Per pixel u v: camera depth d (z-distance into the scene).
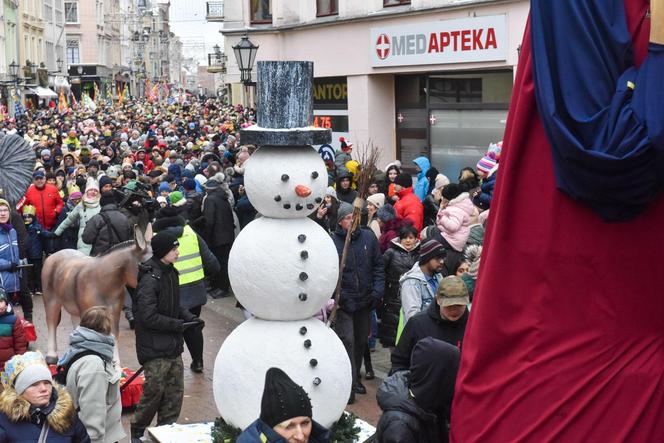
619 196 2.98
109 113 59.59
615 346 3.13
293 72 5.66
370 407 9.31
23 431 5.58
